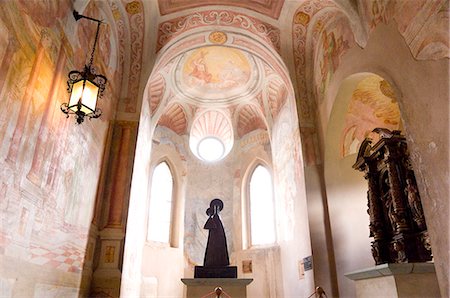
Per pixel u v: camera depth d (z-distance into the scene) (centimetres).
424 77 395
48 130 432
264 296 998
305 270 768
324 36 796
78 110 433
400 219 526
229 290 643
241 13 887
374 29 542
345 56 676
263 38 913
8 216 337
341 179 755
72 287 517
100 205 661
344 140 769
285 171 996
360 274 477
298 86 879
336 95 711
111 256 637
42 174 415
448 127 350
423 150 395
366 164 654
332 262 699
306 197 761
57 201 459
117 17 756
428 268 393
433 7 380
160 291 994
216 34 943
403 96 441
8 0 346
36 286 398
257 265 1049
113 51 743
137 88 807
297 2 815
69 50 504
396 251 534
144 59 838
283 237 1003
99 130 648
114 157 724
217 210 783
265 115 1188
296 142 873
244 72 1175
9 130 342
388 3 492
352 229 718
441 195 362
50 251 437
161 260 1034
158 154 1179
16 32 358
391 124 762
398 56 459
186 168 1235
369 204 631
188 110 1277
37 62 405
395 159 573
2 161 328
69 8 500
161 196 1152
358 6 600
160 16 852
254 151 1241
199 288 645
